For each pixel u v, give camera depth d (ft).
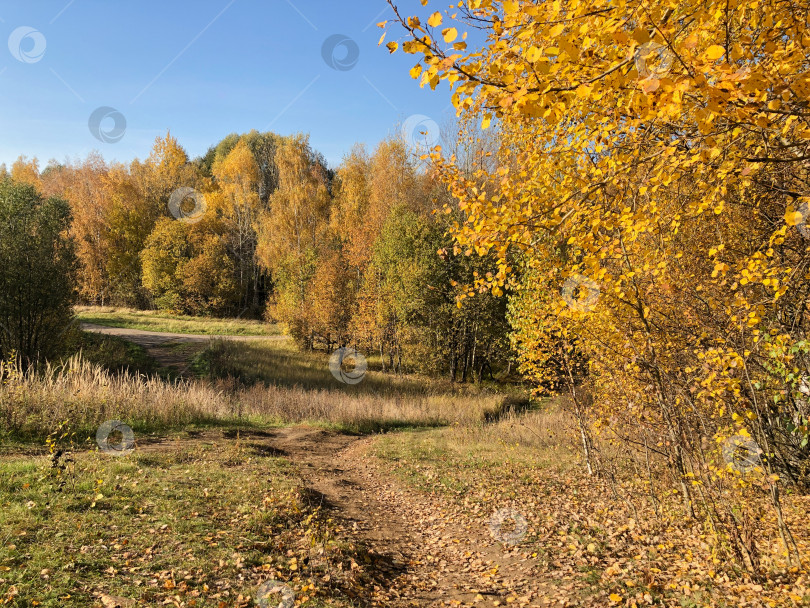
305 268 142.31
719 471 16.88
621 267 19.22
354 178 165.07
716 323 17.42
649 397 22.09
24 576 14.75
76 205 173.37
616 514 25.44
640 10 9.31
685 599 15.39
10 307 66.08
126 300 185.88
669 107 9.43
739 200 17.97
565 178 14.07
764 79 9.00
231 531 20.89
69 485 23.38
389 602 17.60
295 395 69.77
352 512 27.99
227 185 199.72
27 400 38.01
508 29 9.89
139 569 16.42
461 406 75.41
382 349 115.96
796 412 19.30
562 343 32.96
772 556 17.35
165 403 49.29
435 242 105.70
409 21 9.09
